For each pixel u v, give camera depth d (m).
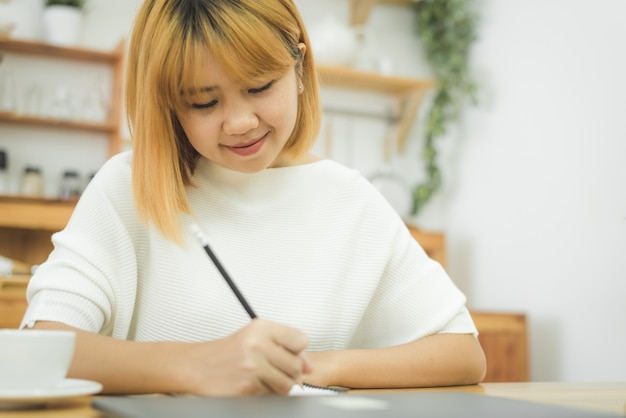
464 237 3.33
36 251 2.83
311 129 1.17
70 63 2.97
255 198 1.17
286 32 0.96
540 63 2.92
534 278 2.88
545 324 2.81
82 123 2.84
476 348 1.09
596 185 2.60
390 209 1.26
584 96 2.69
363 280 1.19
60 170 2.92
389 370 0.97
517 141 3.02
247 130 0.95
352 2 3.45
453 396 0.72
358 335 1.25
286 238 1.16
